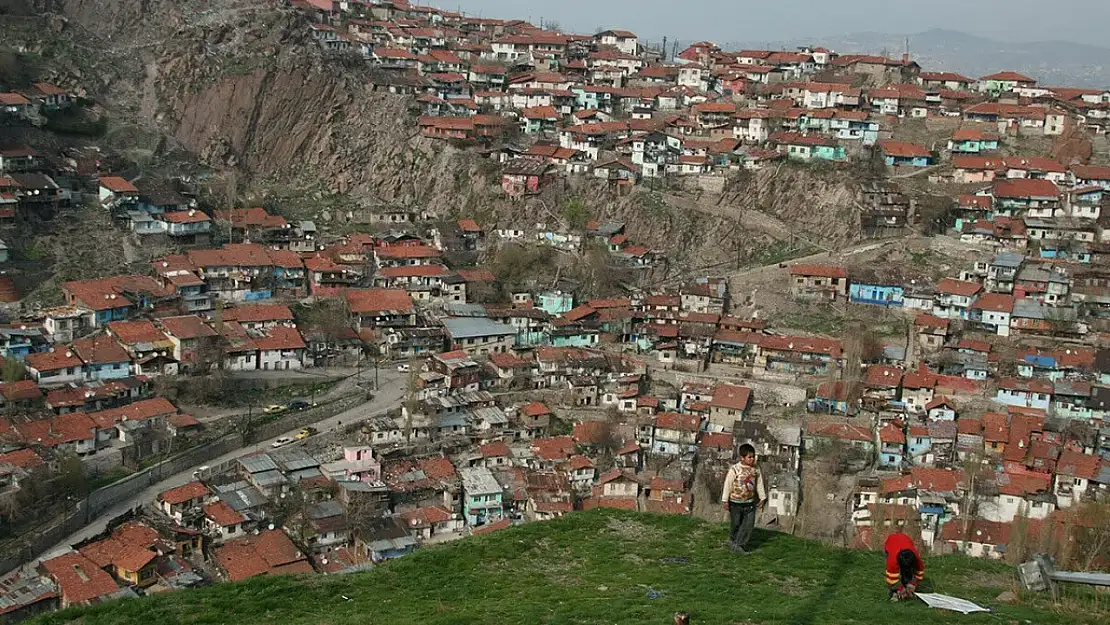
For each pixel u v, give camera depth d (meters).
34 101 190.75
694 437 135.12
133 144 199.75
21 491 108.00
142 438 124.25
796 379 155.25
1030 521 98.88
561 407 147.88
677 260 193.38
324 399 143.25
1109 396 139.50
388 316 166.12
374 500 116.00
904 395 145.75
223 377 142.12
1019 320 159.12
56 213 171.25
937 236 186.12
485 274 182.38
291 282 173.12
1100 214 181.62
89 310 147.12
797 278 172.62
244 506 111.62
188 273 162.25
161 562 99.88
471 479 121.50
